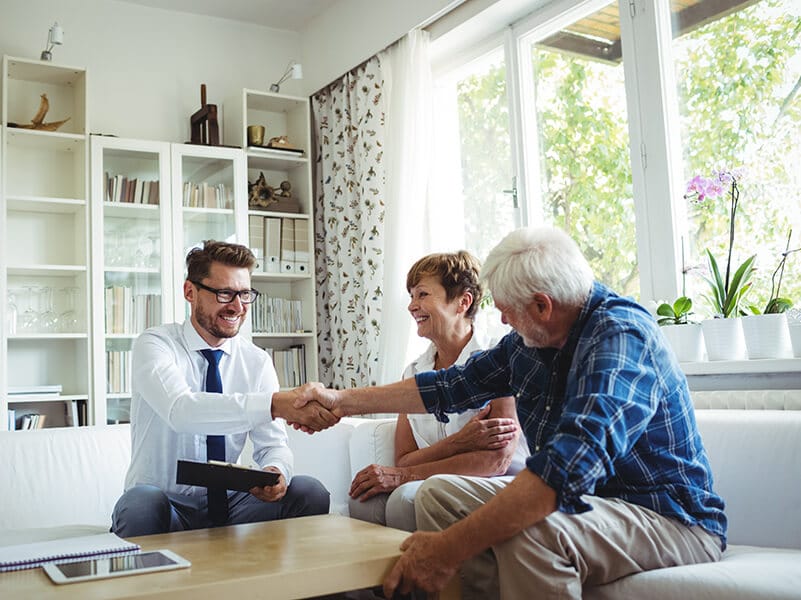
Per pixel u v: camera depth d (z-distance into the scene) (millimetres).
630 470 1604
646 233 3010
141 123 4441
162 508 1959
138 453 2191
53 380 4086
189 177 4230
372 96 4242
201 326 2258
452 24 3807
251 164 4660
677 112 2969
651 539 1550
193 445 2205
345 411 2031
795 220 2572
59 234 4164
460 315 2283
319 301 4684
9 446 2490
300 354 4559
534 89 3648
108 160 4055
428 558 1454
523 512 1421
